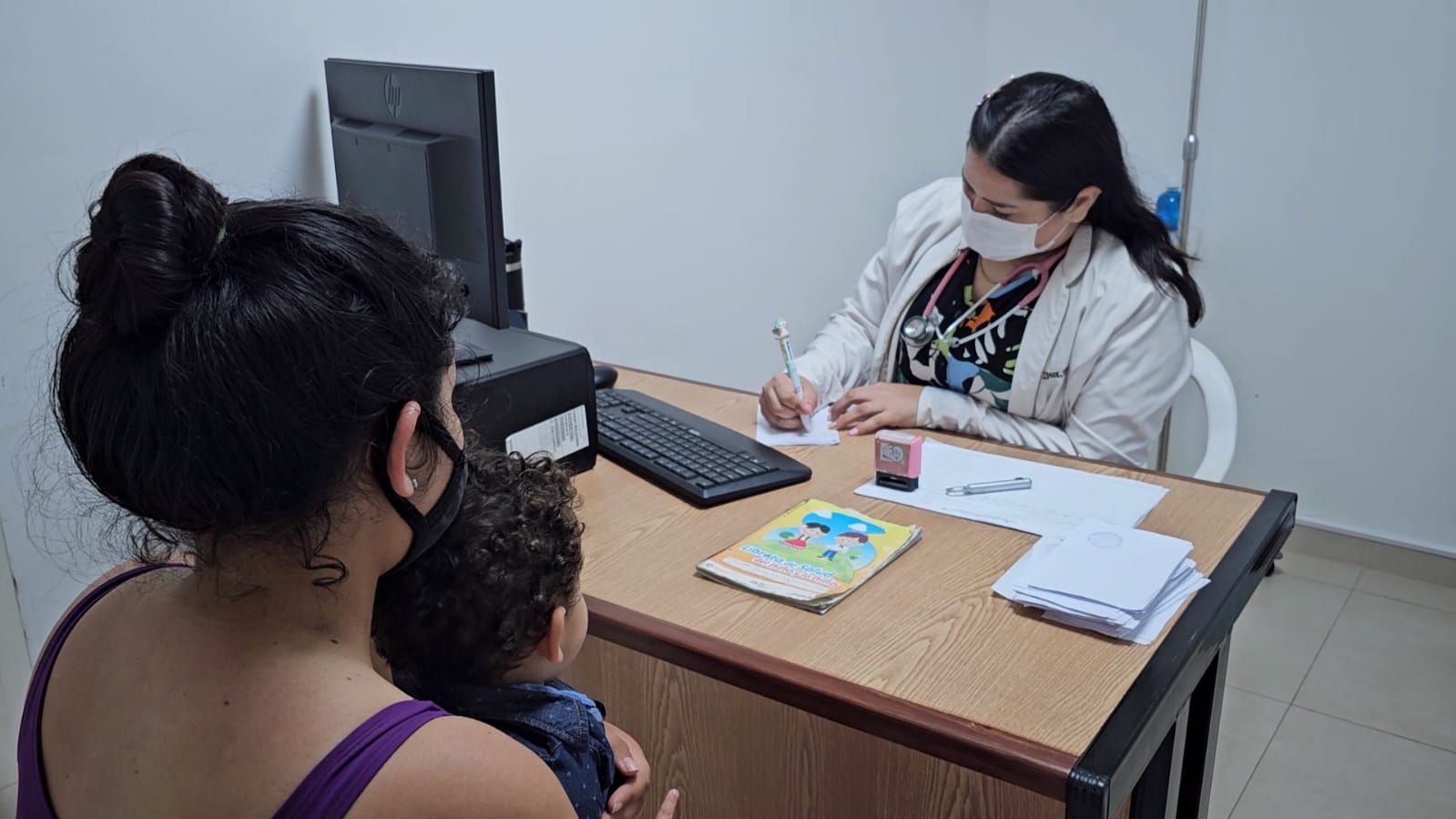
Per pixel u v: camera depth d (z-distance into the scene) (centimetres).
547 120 200
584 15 202
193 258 56
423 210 146
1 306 138
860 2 264
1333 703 228
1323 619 258
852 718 97
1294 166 262
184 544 63
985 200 161
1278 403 280
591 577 119
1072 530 127
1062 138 154
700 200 237
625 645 111
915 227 190
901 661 102
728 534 129
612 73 210
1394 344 261
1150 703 95
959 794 96
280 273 56
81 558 147
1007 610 111
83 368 57
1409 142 248
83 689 65
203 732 59
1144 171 285
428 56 179
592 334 220
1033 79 160
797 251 269
